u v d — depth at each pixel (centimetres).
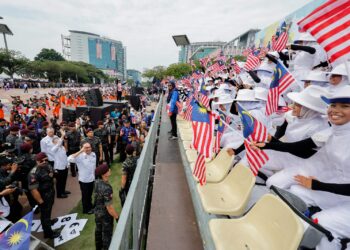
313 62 478
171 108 796
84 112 1371
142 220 368
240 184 287
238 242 210
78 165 607
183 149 541
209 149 294
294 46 473
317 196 221
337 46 230
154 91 3556
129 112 1482
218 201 280
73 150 830
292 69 545
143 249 376
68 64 9081
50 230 532
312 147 226
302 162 251
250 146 279
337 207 206
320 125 238
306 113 245
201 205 288
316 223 186
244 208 254
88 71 11025
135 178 286
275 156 312
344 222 192
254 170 282
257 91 374
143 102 2397
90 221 600
